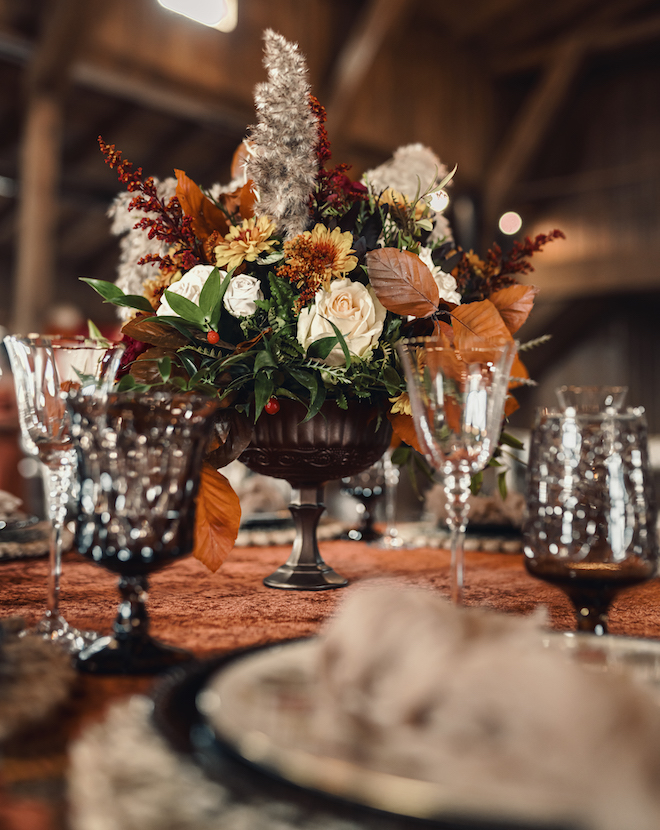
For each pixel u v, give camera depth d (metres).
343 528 1.41
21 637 0.58
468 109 10.49
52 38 6.78
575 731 0.30
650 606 0.81
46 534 1.17
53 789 0.36
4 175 8.97
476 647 0.34
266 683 0.41
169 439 0.57
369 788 0.30
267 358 0.84
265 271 0.91
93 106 8.31
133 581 0.58
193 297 0.87
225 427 0.89
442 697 0.33
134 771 0.33
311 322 0.86
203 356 0.90
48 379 0.71
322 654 0.37
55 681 0.47
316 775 0.31
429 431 0.67
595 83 10.91
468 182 10.40
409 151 1.07
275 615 0.75
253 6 8.29
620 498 0.57
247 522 1.34
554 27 10.24
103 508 0.56
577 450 0.58
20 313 7.10
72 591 0.88
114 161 0.86
